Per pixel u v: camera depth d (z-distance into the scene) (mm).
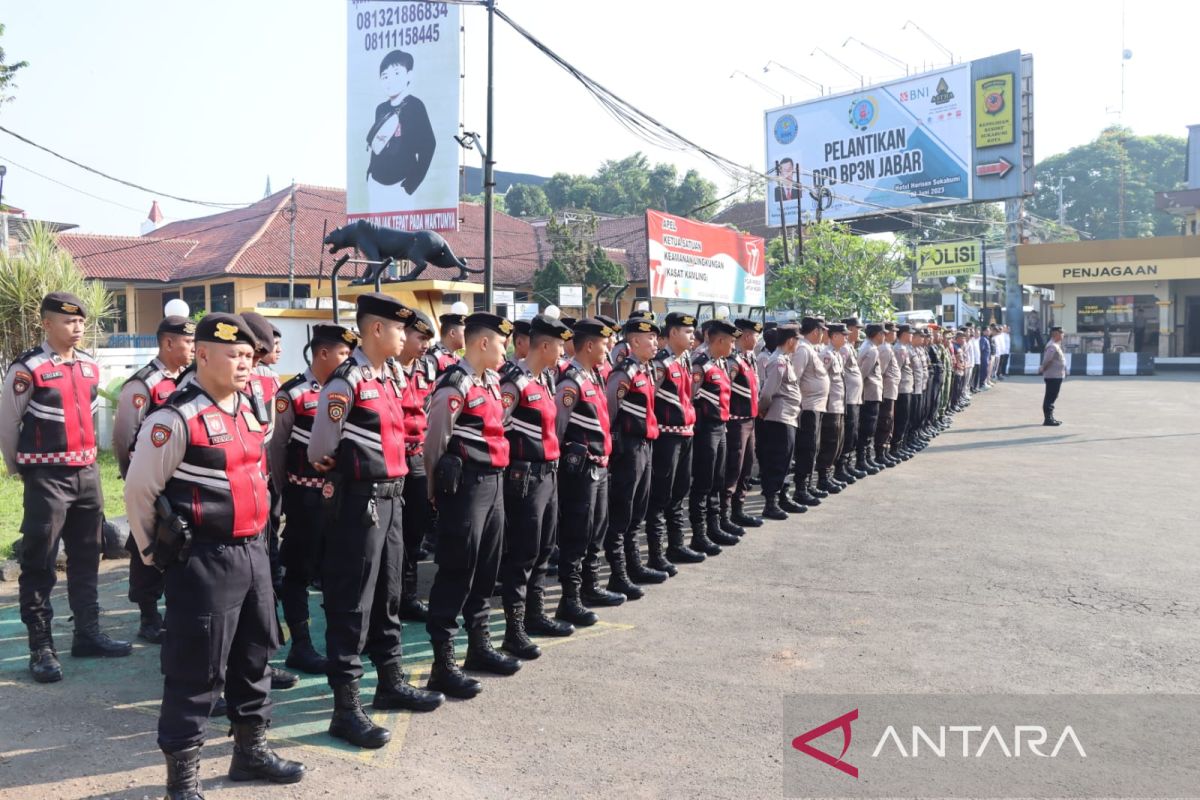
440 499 4840
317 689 4973
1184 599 6316
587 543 6008
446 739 4262
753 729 4324
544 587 6898
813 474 11438
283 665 5344
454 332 7137
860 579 6945
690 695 4742
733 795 3713
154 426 3504
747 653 5359
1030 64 34031
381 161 12625
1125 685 4805
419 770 3951
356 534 4273
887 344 12961
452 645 4840
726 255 15836
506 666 5090
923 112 36094
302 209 32750
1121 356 31297
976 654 5281
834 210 38656
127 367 13523
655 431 6773
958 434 16516
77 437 5270
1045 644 5438
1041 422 18016
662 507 7195
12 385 5090
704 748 4133
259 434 3840
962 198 35406
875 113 37344
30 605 5082
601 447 6047
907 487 11055
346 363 4348
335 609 4273
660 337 8383
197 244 33000
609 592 6473
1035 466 12570
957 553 7691
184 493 3537
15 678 5035
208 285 30297
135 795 3730
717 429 7793
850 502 10148
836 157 38625
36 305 11688
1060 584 6707
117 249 31688
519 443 5320
